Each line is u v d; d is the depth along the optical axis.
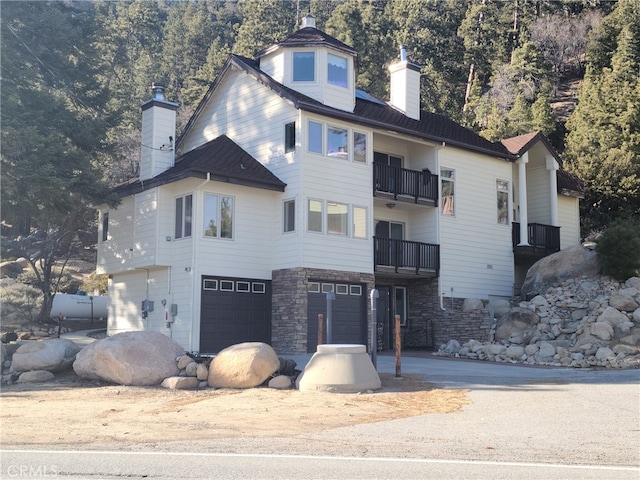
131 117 49.81
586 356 20.53
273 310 24.67
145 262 24.56
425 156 28.97
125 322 26.62
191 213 23.67
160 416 11.48
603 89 47.59
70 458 7.96
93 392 14.41
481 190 30.23
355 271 25.34
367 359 15.09
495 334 24.55
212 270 23.50
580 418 11.11
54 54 27.23
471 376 17.39
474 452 8.35
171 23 88.19
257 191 24.91
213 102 28.88
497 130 50.81
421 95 60.31
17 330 31.06
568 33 75.44
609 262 25.09
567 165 42.75
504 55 71.38
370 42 61.50
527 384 15.73
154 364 15.44
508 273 30.73
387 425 10.55
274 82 25.22
